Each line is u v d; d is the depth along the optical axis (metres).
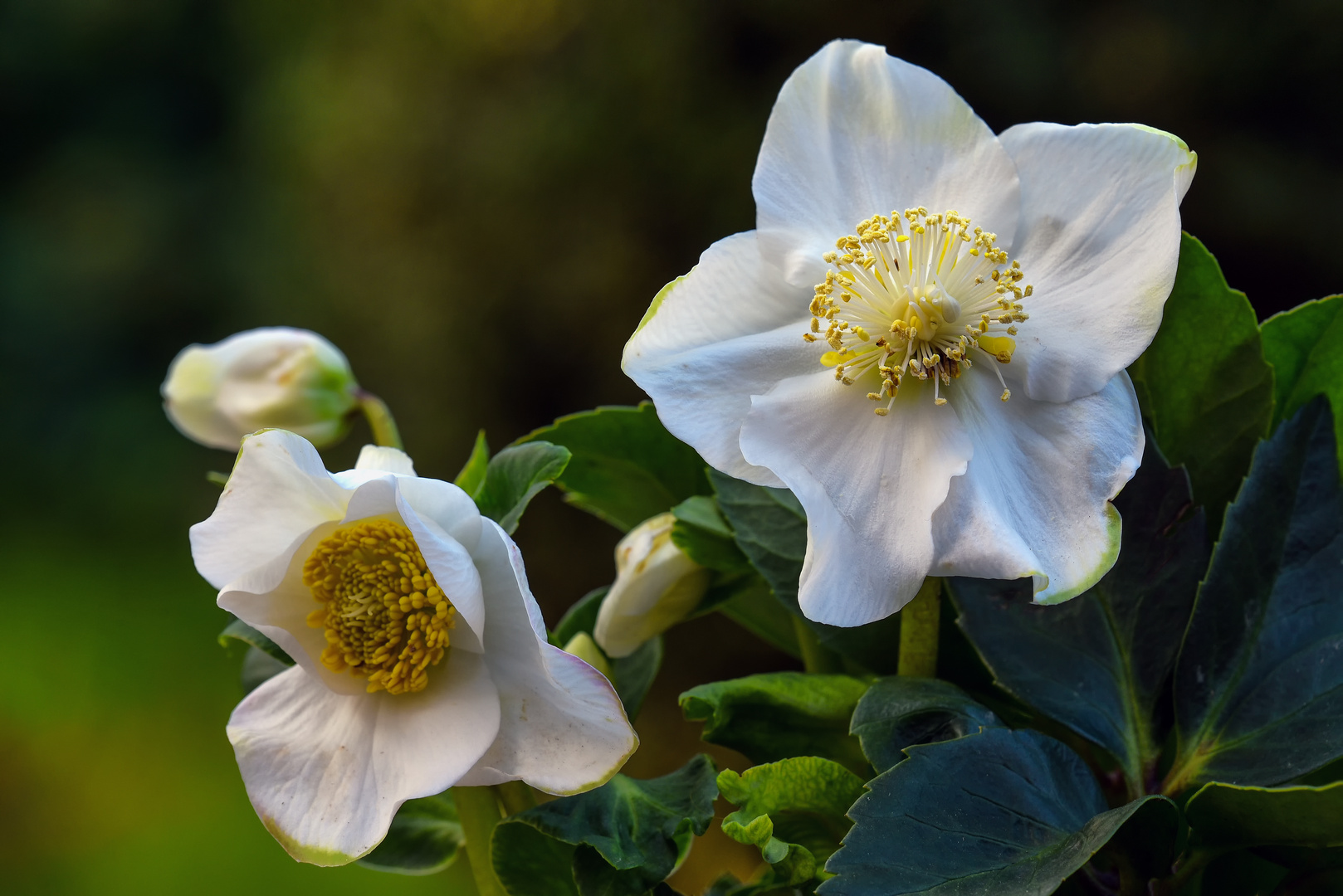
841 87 0.50
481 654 0.49
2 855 2.24
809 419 0.49
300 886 1.97
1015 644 0.50
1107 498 0.48
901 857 0.47
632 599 0.52
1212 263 0.50
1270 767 0.48
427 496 0.49
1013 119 2.06
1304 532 0.49
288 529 0.50
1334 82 1.95
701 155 2.17
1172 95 2.00
